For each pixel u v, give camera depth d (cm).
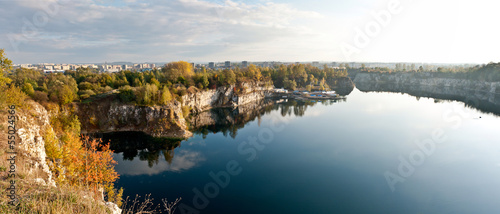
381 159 6581
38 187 1540
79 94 8731
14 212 1212
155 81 10475
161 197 4256
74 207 1408
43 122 3644
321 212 4044
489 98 18550
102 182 3322
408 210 4203
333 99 18550
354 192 4769
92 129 7862
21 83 8256
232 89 15412
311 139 8406
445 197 4659
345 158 6625
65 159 3130
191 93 12350
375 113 13138
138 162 5934
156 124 8212
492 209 4284
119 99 8569
